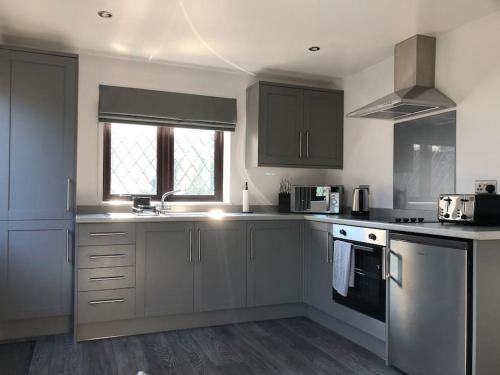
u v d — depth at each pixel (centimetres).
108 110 381
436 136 328
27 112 324
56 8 286
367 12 288
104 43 353
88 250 320
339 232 337
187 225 348
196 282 350
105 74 386
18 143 322
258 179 445
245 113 439
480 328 223
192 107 413
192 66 411
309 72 429
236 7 282
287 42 345
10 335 324
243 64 404
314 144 431
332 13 290
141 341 322
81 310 318
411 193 351
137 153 407
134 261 332
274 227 379
